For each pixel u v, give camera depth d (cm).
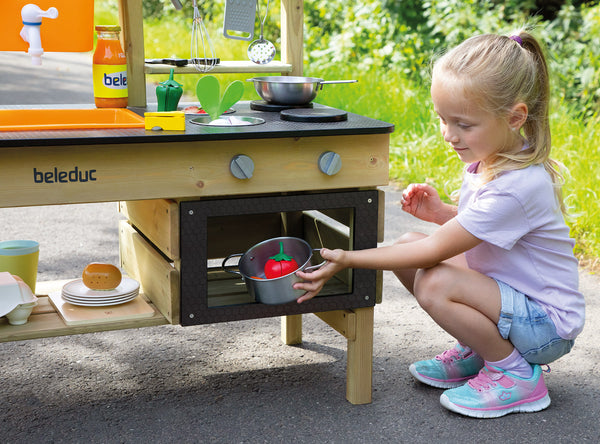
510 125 182
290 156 182
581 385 214
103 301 189
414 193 220
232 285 210
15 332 175
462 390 198
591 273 309
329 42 766
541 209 186
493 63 176
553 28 670
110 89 211
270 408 200
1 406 199
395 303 281
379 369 224
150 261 196
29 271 205
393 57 703
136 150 169
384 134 189
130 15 215
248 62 236
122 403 202
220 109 195
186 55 852
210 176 176
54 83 736
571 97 568
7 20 212
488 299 190
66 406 200
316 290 185
